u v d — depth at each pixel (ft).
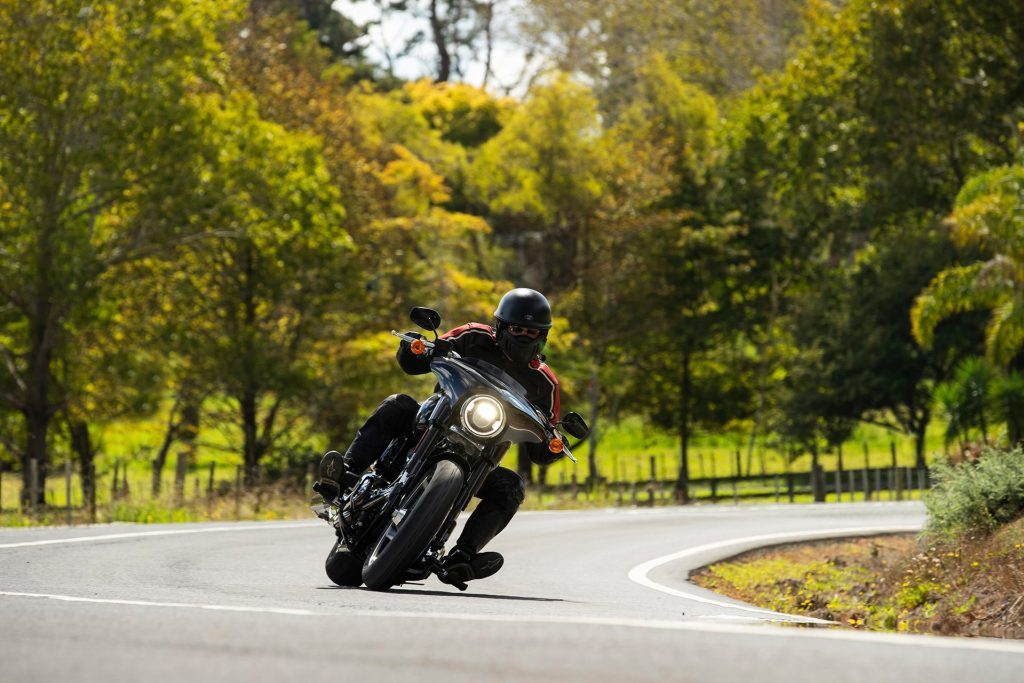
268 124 228.22
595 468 328.70
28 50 201.05
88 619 31.96
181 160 209.26
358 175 270.67
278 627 30.35
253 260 248.32
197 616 32.68
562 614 39.65
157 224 213.25
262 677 22.93
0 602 36.96
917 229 336.70
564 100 328.08
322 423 255.09
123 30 204.74
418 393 255.91
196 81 226.79
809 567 96.84
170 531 89.81
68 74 202.59
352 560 50.90
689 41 545.03
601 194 324.80
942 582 79.41
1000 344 183.42
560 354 321.32
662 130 359.25
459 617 32.60
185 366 241.96
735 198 360.07
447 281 273.54
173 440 252.83
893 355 307.99
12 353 220.84
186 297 246.27
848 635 28.89
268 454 253.44
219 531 92.48
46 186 203.21
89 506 141.59
